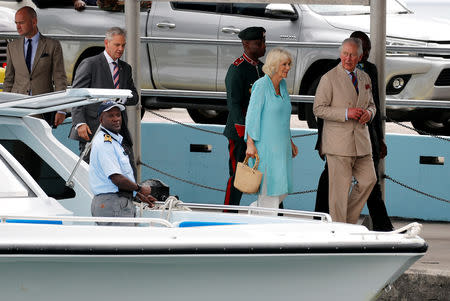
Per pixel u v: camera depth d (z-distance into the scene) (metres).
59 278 23.31
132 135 40.03
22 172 26.02
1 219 23.47
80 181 28.84
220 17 47.94
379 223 35.72
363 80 33.88
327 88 33.69
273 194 32.44
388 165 44.09
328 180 34.47
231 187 35.84
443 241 37.62
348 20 46.62
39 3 50.53
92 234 23.03
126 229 23.14
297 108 46.97
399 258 23.52
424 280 31.03
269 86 32.44
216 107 47.47
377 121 35.50
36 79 38.84
